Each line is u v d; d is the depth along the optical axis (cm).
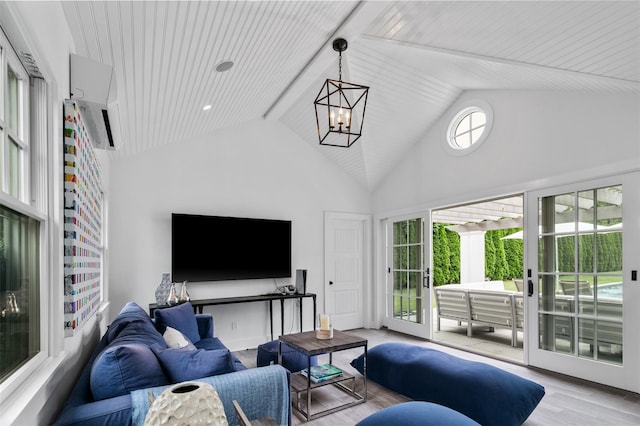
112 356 159
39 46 130
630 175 318
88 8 174
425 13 265
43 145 150
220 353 179
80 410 141
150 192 438
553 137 375
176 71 265
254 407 174
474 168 457
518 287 637
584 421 265
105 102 191
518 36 255
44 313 152
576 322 355
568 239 364
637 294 312
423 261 529
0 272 114
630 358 316
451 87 462
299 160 553
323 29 300
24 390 121
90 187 239
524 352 397
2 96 119
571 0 201
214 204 478
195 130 441
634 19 203
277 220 515
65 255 170
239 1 210
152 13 188
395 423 189
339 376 301
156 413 101
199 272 450
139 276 425
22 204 123
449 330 608
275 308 512
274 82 389
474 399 250
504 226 750
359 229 611
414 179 545
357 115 462
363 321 606
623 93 319
